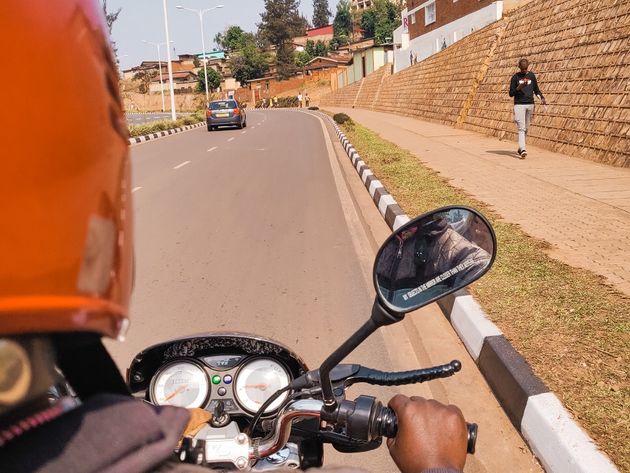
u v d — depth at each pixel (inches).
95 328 26.4
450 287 51.3
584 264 206.8
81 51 26.9
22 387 25.3
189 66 4512.8
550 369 134.3
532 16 626.5
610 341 146.9
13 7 24.6
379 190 359.9
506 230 252.2
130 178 31.6
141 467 29.0
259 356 77.4
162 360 78.7
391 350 169.5
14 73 24.2
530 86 442.3
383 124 986.1
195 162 615.2
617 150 389.4
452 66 911.7
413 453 47.4
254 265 249.8
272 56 4067.4
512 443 122.9
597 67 442.6
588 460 101.4
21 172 24.0
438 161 474.9
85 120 26.4
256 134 999.0
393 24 3722.9
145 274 240.2
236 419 77.9
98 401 29.9
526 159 449.1
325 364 53.5
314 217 339.0
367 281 227.1
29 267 23.9
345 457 121.9
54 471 26.6
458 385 146.4
